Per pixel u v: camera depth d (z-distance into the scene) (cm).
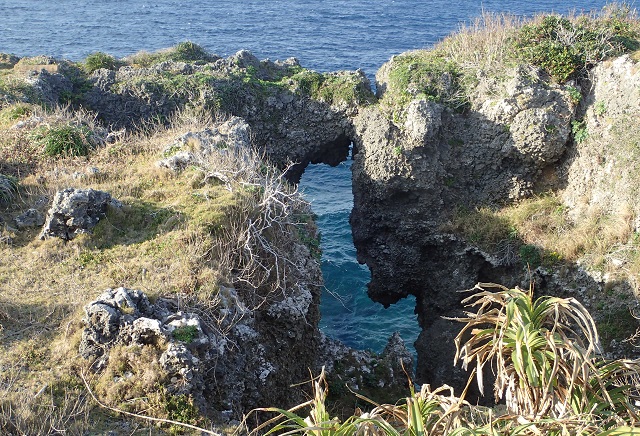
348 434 654
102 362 1039
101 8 9125
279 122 2609
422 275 2350
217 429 997
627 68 2111
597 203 2020
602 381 677
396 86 2430
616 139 2000
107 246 1392
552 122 2156
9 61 2770
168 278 1263
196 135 1877
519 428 633
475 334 756
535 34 2419
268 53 6138
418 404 673
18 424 887
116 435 938
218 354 1127
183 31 7419
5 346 1073
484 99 2300
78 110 2433
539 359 684
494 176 2288
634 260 1798
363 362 1839
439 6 8994
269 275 1450
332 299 2486
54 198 1424
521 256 2039
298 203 1759
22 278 1267
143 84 2473
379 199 2325
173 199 1570
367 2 9631
